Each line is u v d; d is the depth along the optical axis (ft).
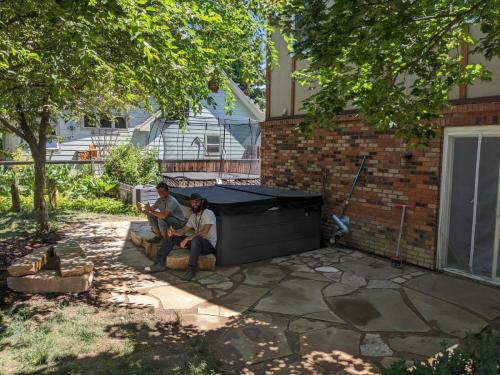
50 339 12.53
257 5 21.29
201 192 26.76
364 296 17.19
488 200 18.62
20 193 41.19
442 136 19.75
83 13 9.51
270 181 32.32
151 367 11.14
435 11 12.88
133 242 26.32
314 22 13.12
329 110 15.28
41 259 18.02
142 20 11.00
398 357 12.19
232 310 15.61
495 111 17.54
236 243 21.88
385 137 22.58
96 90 23.98
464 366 8.11
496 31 11.56
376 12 11.57
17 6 11.50
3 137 51.44
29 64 15.55
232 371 11.31
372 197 23.65
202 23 18.78
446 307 16.02
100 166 49.16
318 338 13.37
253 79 24.26
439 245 20.29
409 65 13.94
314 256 23.62
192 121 60.54
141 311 15.21
